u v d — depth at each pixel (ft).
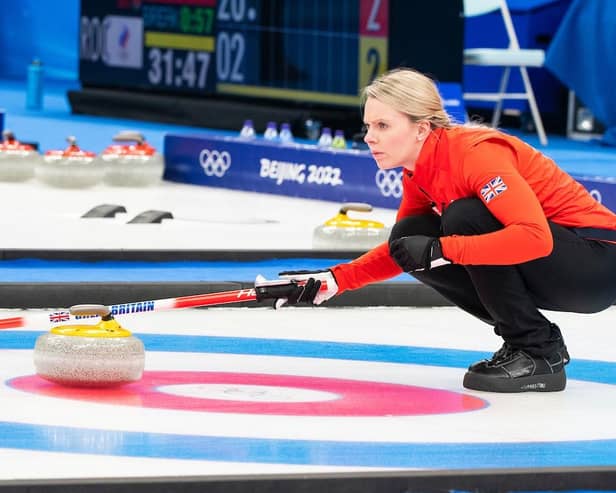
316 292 37.47
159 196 89.15
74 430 31.83
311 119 123.85
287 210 83.10
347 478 27.55
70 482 26.50
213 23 135.44
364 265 37.99
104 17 149.59
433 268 37.78
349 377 39.68
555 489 28.55
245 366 40.88
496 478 28.22
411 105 35.68
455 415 34.71
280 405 35.27
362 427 32.96
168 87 141.90
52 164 91.15
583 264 36.65
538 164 36.50
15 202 82.02
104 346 36.19
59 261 58.80
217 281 53.01
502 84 118.62
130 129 134.72
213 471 28.40
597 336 48.01
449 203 36.42
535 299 37.76
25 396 35.47
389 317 50.88
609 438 32.65
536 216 34.86
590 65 116.98
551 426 33.81
